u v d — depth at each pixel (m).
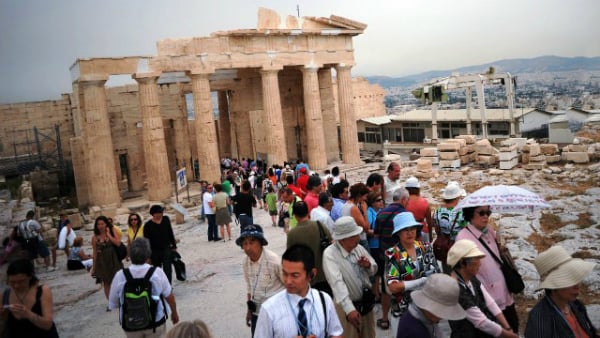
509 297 8.89
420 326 6.80
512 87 52.66
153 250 14.80
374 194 12.94
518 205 9.36
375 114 85.56
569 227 18.42
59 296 17.61
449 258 7.74
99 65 37.59
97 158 37.94
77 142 47.50
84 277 20.56
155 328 9.21
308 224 9.95
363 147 83.19
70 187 60.19
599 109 63.06
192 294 16.25
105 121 38.28
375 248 11.59
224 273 18.44
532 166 33.25
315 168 47.94
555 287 6.85
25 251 21.42
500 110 65.38
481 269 8.79
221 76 52.34
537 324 7.01
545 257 7.16
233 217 31.12
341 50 48.97
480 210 8.98
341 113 50.12
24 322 8.31
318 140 47.91
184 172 37.00
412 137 74.31
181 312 14.62
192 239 25.95
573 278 6.81
